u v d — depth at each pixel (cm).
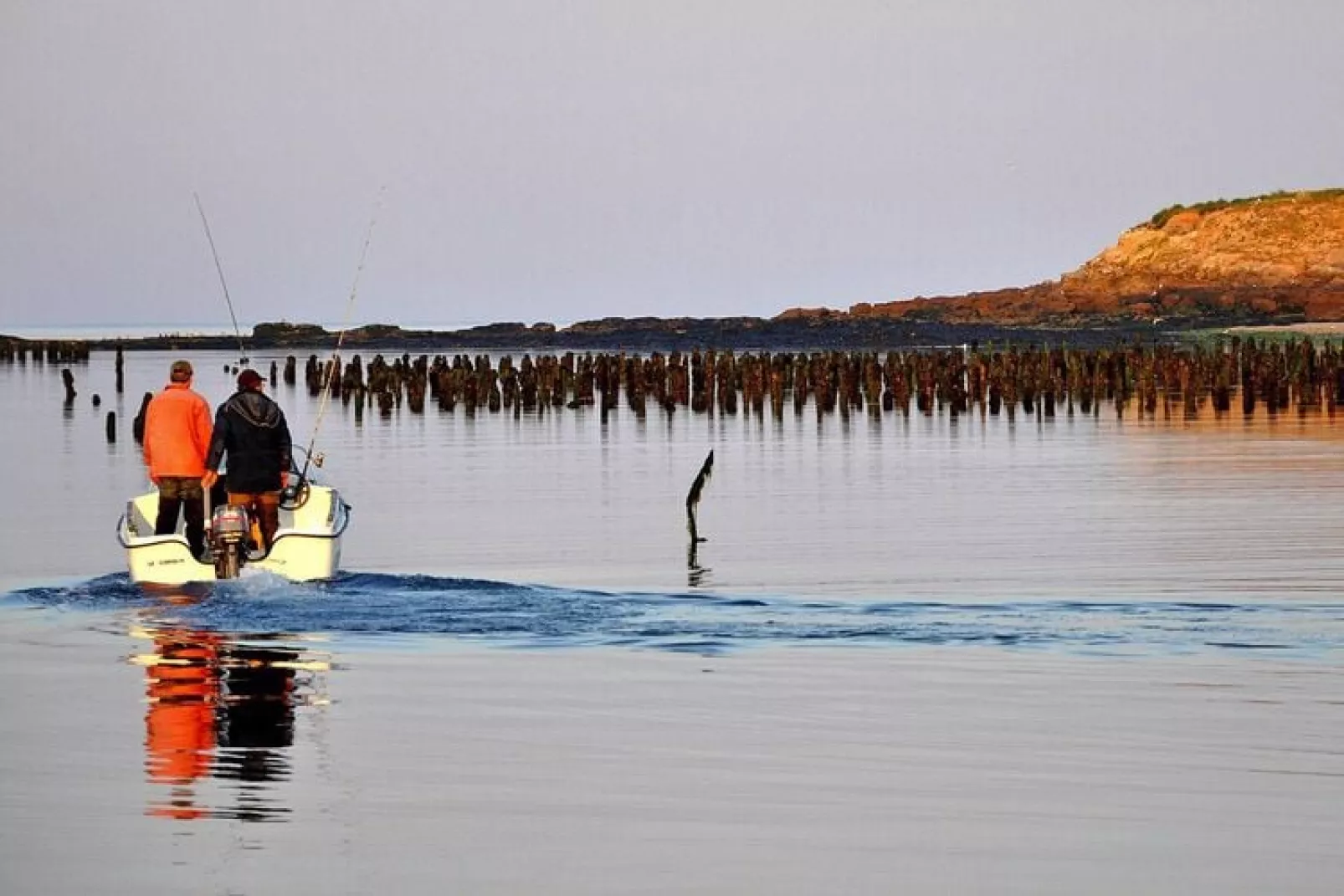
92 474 6825
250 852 1991
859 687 2811
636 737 2488
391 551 4647
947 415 10094
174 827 2077
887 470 6906
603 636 3250
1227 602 3644
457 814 2130
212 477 3722
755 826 2081
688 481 6569
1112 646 3153
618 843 2017
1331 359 10719
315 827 2075
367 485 6494
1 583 4050
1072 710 2638
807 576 4100
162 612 3450
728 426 9512
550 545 4747
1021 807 2147
